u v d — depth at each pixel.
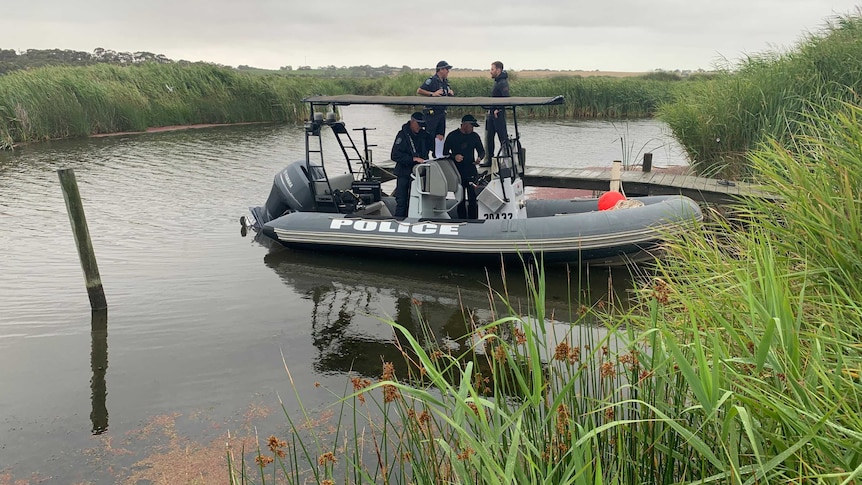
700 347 1.66
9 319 5.49
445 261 7.04
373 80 37.91
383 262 7.22
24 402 4.13
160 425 3.84
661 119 10.45
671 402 2.33
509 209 6.87
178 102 22.08
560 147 16.73
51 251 7.54
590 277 6.52
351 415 3.84
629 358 2.51
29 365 4.64
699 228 3.93
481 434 2.44
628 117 25.22
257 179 12.26
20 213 9.36
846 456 1.61
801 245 2.82
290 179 8.02
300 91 25.34
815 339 1.88
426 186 6.99
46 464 3.49
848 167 2.89
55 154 15.22
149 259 7.28
